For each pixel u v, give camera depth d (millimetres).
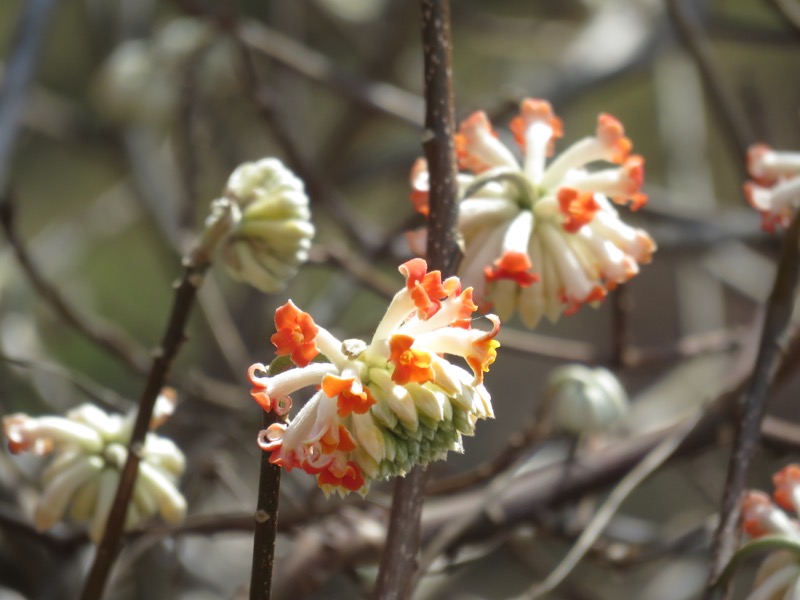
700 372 850
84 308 951
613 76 958
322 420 475
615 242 540
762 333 566
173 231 863
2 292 810
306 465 476
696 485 751
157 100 854
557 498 651
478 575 907
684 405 828
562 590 705
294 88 975
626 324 678
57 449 593
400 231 756
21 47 701
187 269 558
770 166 579
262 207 570
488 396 484
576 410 633
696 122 974
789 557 548
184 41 864
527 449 630
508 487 653
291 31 985
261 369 479
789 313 565
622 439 682
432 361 478
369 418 477
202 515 614
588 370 673
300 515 622
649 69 1014
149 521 653
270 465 486
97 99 875
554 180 547
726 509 546
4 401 756
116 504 561
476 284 541
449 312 480
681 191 958
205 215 1014
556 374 636
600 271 542
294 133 964
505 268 525
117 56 876
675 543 648
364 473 477
